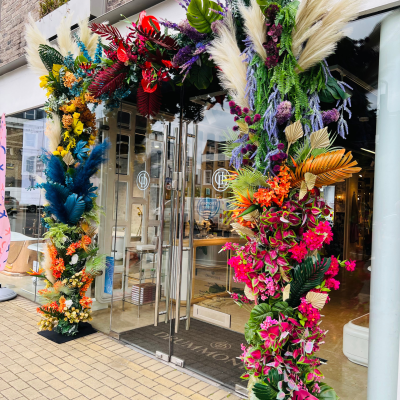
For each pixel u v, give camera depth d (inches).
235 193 85.7
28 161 205.2
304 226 79.7
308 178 73.0
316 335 78.2
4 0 249.0
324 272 75.6
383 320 83.0
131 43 119.3
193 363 119.4
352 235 86.9
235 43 85.4
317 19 76.2
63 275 150.3
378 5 81.7
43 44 152.3
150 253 136.3
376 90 84.4
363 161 85.7
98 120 169.6
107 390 105.4
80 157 151.6
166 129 131.4
